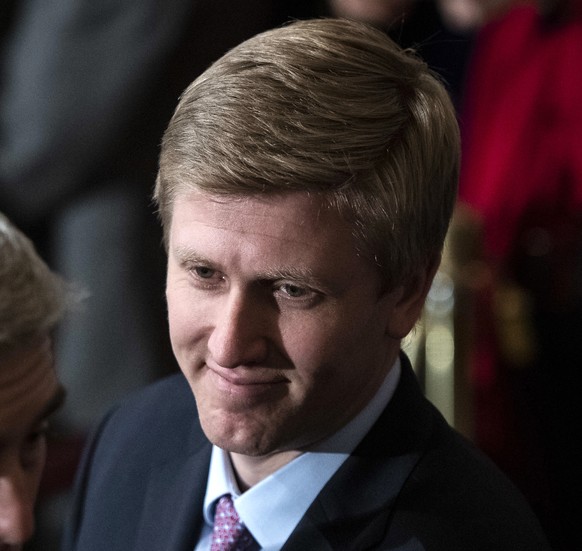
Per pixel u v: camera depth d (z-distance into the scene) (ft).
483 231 26.18
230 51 11.85
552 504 28.81
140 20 26.22
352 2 29.94
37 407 12.46
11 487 12.50
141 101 26.91
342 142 11.02
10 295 11.84
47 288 12.48
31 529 12.69
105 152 27.27
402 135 11.50
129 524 14.89
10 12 28.09
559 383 28.25
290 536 12.73
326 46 11.56
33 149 27.07
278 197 10.91
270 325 11.41
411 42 31.17
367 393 12.78
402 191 11.39
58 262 28.96
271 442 11.98
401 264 11.75
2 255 11.99
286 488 13.07
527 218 28.30
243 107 11.09
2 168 27.53
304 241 10.98
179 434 15.03
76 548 15.47
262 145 10.89
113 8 26.23
